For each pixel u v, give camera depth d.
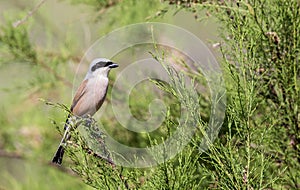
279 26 10.57
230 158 8.55
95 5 14.66
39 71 14.79
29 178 14.55
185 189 8.41
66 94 14.67
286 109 10.74
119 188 8.60
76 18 15.08
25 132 14.74
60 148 9.80
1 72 14.87
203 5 10.85
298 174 10.65
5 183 14.62
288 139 10.83
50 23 15.12
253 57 9.18
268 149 10.80
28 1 15.26
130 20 13.97
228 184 8.59
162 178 8.38
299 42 10.44
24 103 14.86
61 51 14.84
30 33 14.91
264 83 10.71
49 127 14.65
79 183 14.15
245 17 10.48
